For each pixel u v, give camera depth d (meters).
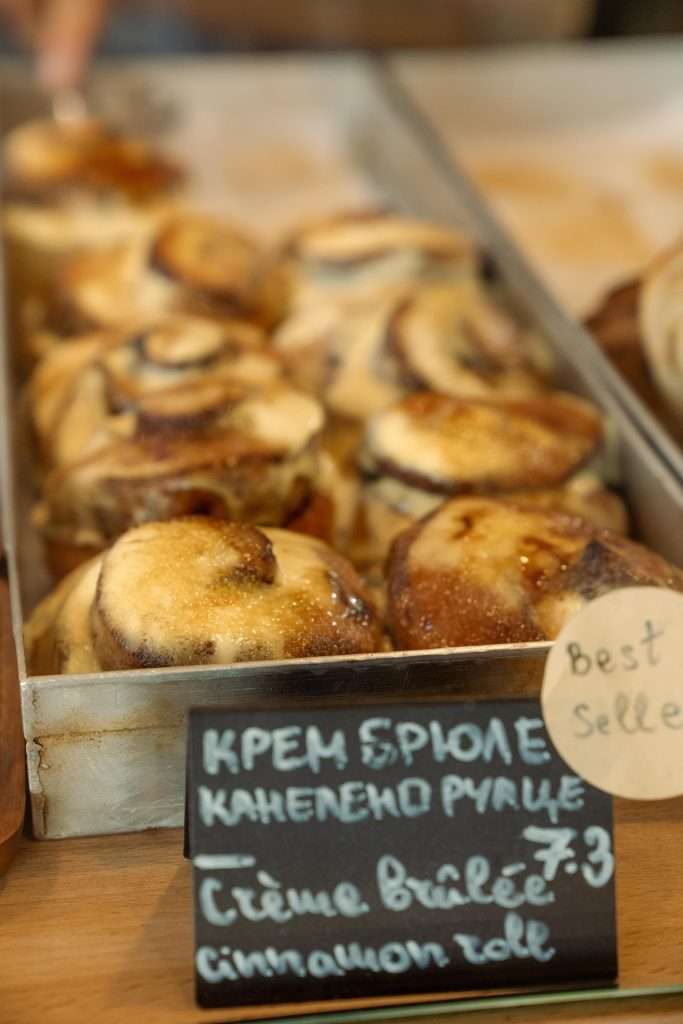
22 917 1.15
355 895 1.06
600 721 1.08
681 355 1.75
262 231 2.48
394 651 1.30
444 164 2.36
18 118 2.68
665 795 1.09
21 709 1.23
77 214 2.34
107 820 1.23
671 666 1.10
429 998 1.08
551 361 1.93
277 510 1.46
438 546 1.34
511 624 1.26
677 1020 1.10
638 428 1.64
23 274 2.30
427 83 2.78
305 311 1.99
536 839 1.07
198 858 1.05
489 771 1.07
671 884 1.20
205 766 1.05
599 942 1.08
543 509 1.41
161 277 1.96
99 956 1.12
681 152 2.76
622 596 1.10
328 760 1.05
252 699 1.16
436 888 1.07
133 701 1.15
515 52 2.82
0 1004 1.08
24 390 1.88
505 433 1.54
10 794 1.20
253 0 3.11
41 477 1.67
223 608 1.20
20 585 1.48
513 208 2.51
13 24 2.88
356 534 1.53
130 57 3.14
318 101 2.85
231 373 1.63
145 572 1.22
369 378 1.78
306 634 1.21
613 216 2.48
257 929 1.06
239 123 2.83
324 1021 1.07
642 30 3.22
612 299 2.00
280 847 1.05
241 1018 1.07
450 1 3.08
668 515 1.50
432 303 1.87
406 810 1.06
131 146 2.49
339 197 2.64
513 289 2.09
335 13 3.12
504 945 1.08
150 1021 1.07
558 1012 1.10
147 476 1.41
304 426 1.48
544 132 2.84
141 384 1.63
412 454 1.50
